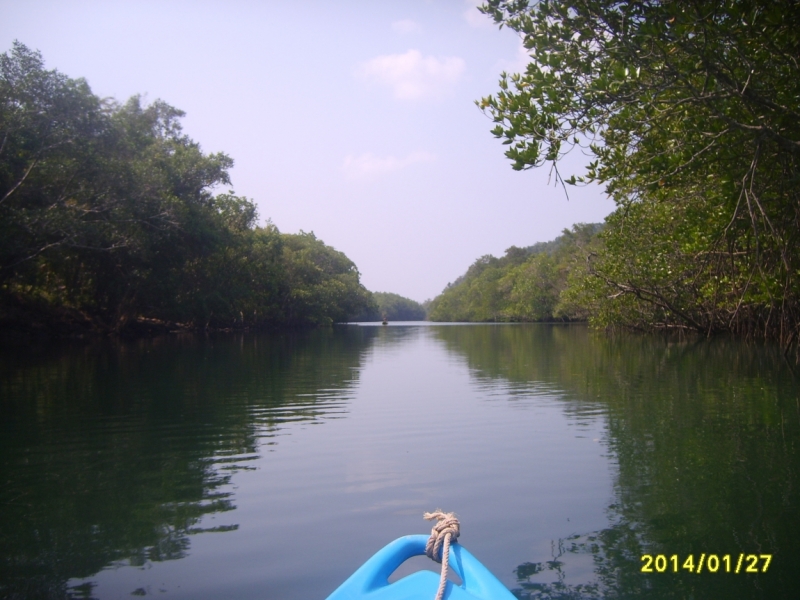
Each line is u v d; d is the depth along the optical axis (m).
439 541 2.90
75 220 23.19
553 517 5.12
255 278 49.88
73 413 9.88
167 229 29.62
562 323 76.44
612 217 18.80
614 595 3.84
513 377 14.89
